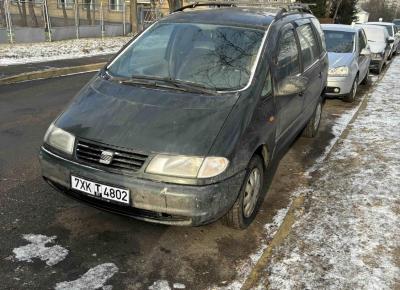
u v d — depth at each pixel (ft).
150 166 9.48
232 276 9.70
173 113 10.44
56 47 51.96
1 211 11.89
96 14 81.71
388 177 15.21
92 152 10.01
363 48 32.17
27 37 56.90
